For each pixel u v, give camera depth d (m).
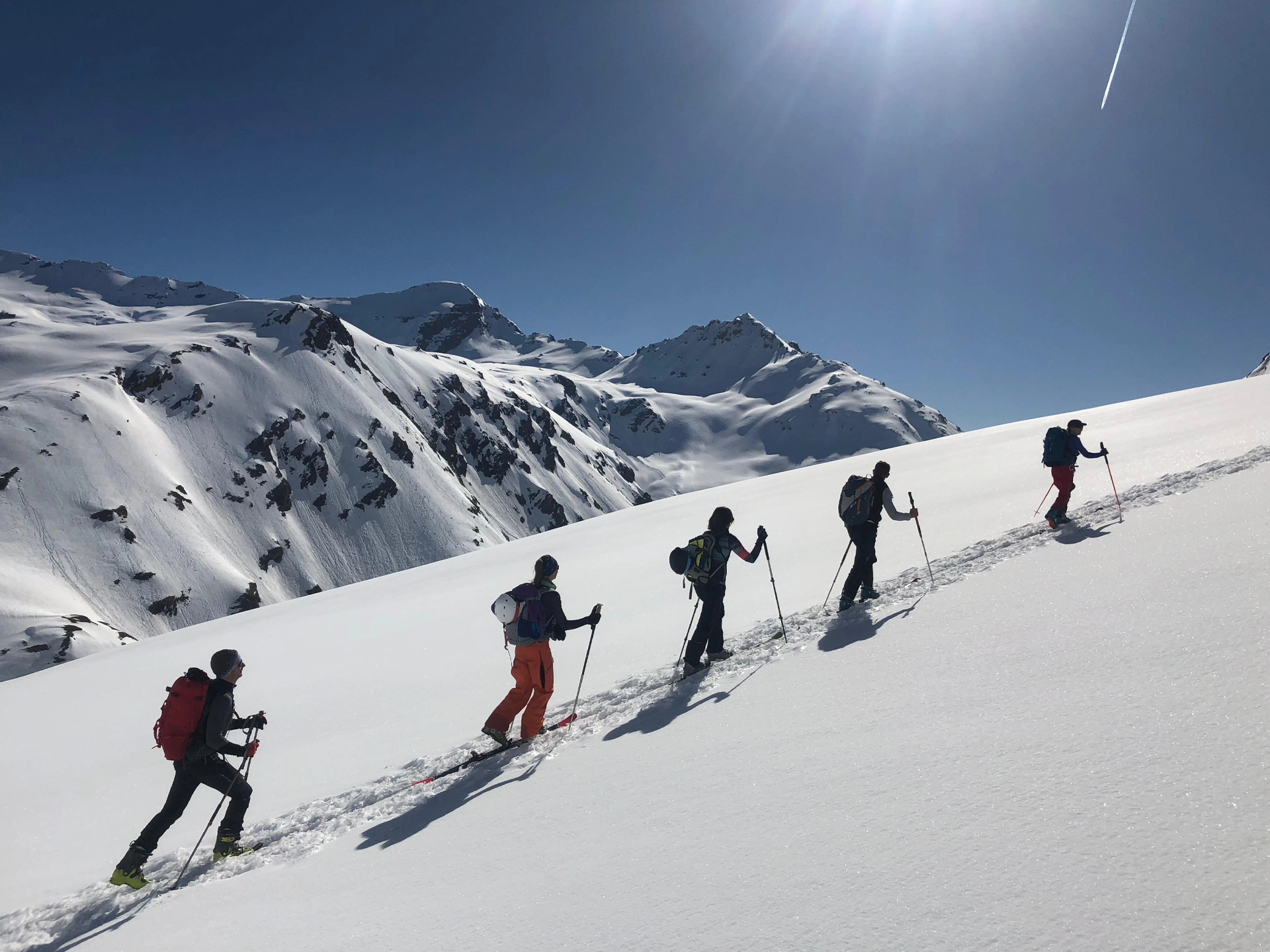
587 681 8.50
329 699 10.93
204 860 6.21
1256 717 3.35
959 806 3.34
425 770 6.86
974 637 5.80
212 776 6.21
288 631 19.67
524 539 35.72
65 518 154.75
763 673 6.53
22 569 138.50
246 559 178.75
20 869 6.75
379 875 4.59
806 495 24.81
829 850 3.29
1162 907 2.37
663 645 9.44
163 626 147.50
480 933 3.46
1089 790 3.16
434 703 9.41
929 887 2.81
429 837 5.03
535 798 5.16
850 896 2.89
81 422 176.50
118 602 145.12
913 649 5.95
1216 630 4.52
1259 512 7.04
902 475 21.58
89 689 16.62
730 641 8.42
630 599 13.52
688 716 5.95
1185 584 5.60
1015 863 2.81
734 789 4.25
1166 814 2.84
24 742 12.31
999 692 4.56
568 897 3.56
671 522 26.69
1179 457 12.37
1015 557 8.23
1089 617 5.46
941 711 4.52
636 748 5.54
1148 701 3.85
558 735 6.67
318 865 5.16
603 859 3.87
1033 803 3.19
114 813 7.93
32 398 177.00
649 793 4.58
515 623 6.85
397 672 11.96
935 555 9.89
